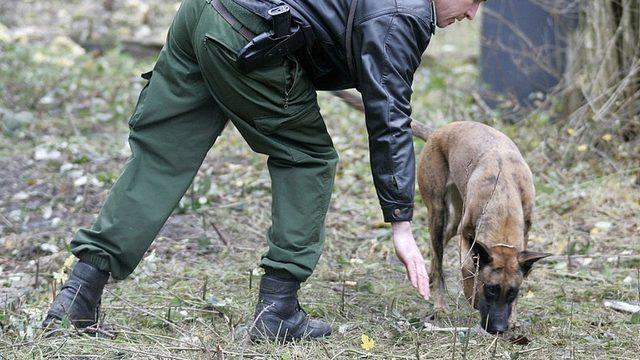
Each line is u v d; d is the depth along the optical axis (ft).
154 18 66.03
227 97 18.84
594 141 35.19
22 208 31.76
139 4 64.44
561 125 36.96
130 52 57.00
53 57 52.34
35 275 25.22
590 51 36.52
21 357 18.78
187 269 25.84
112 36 59.31
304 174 19.52
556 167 34.58
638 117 35.60
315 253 19.94
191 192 31.40
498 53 41.27
